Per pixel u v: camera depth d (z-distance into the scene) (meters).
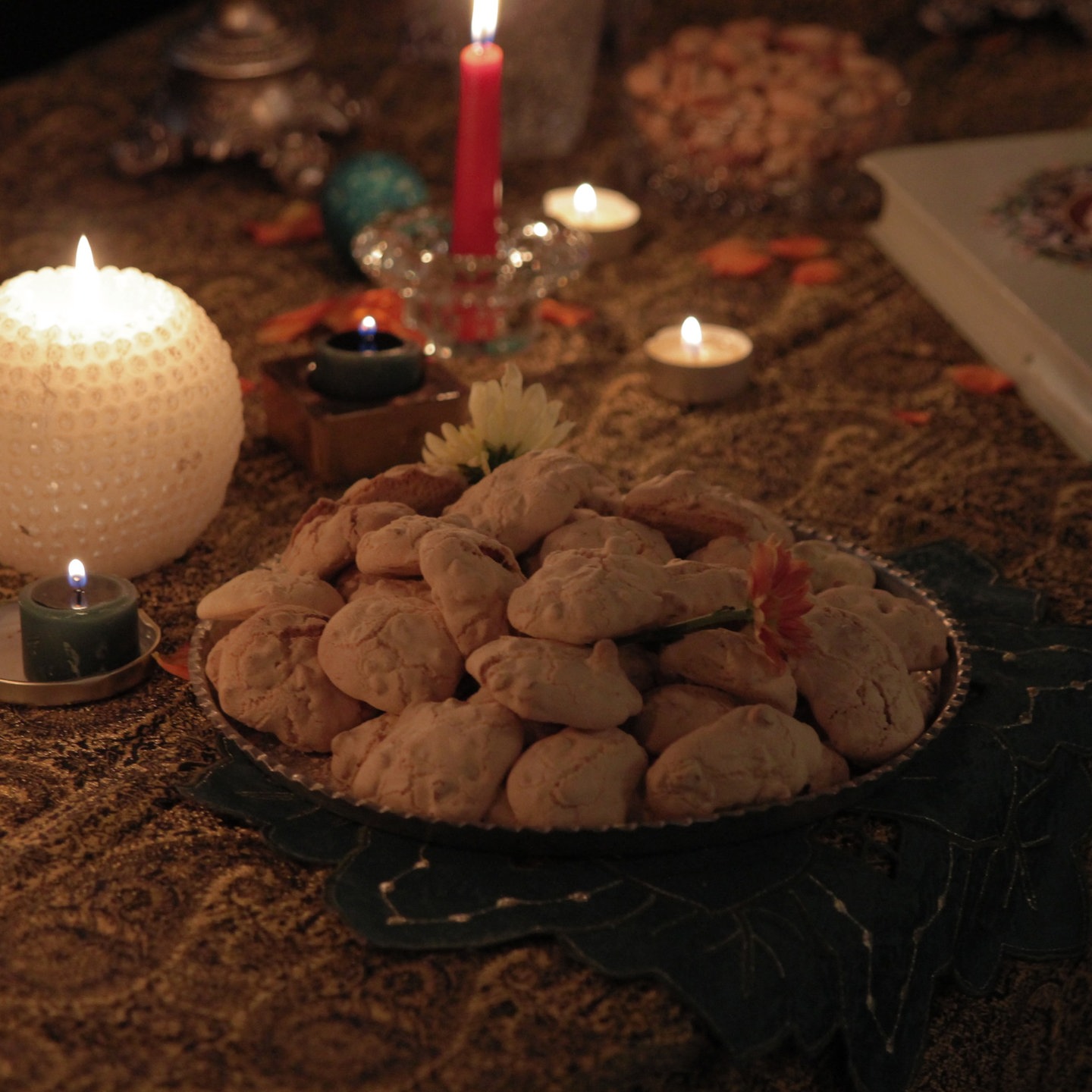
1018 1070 0.84
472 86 1.03
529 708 0.80
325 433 0.97
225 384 0.92
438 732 0.81
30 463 0.88
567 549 0.83
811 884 0.81
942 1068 0.83
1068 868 0.84
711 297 1.12
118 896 0.81
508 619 0.82
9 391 0.88
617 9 1.36
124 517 0.90
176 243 1.16
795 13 1.42
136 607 0.88
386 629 0.82
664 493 0.85
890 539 0.96
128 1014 0.78
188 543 0.93
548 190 1.21
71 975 0.79
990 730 0.86
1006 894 0.83
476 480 0.89
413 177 1.11
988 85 1.33
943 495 0.99
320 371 0.98
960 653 0.86
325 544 0.86
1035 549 0.96
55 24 1.47
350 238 1.11
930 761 0.85
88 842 0.82
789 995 0.79
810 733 0.82
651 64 1.20
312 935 0.80
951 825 0.83
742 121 1.18
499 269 1.06
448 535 0.83
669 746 0.81
